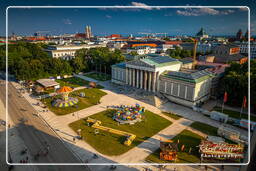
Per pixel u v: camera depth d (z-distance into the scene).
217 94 119.12
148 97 109.38
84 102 103.94
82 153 60.06
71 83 142.62
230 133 67.81
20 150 61.06
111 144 65.19
